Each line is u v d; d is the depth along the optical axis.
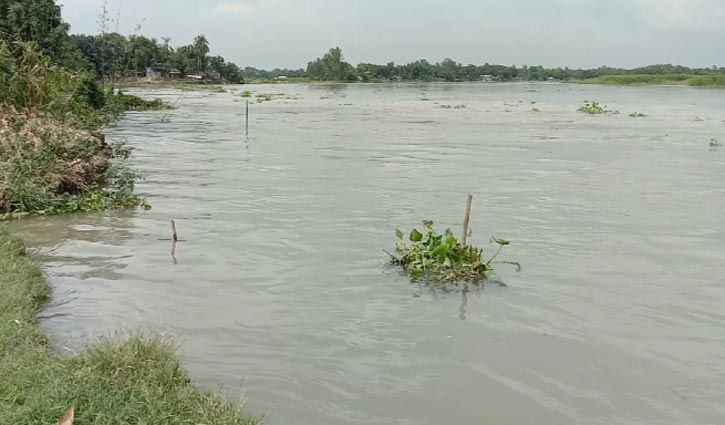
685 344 7.14
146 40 99.31
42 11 44.34
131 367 5.87
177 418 5.12
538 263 9.80
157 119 35.97
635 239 11.16
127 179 15.63
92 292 8.43
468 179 16.91
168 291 8.50
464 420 5.63
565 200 14.33
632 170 18.67
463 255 9.34
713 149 23.64
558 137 27.73
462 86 131.25
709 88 103.06
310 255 10.03
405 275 9.16
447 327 7.48
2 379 5.42
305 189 15.30
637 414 5.77
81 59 48.06
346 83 156.12
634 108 49.22
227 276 9.09
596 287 8.80
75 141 15.84
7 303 7.28
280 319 7.66
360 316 7.77
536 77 197.25
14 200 12.60
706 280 9.11
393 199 14.22
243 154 21.59
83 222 12.05
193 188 15.43
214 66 130.00
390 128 31.69
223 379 6.25
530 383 6.27
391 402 5.90
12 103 19.36
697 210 13.42
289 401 5.88
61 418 4.67
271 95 72.19
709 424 5.62
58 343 6.80
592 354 6.87
